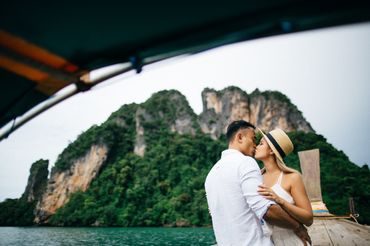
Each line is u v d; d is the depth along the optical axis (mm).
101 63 1093
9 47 1009
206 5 910
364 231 4391
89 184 93062
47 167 109312
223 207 1484
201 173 87750
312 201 5180
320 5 812
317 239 4070
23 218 94312
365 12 783
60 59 1056
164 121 109812
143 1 923
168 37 1025
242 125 1642
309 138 81875
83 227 76812
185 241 26703
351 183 63969
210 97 112625
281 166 1802
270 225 1552
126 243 25484
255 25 921
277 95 110375
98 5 940
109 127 101188
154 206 78938
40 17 966
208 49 1020
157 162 91812
